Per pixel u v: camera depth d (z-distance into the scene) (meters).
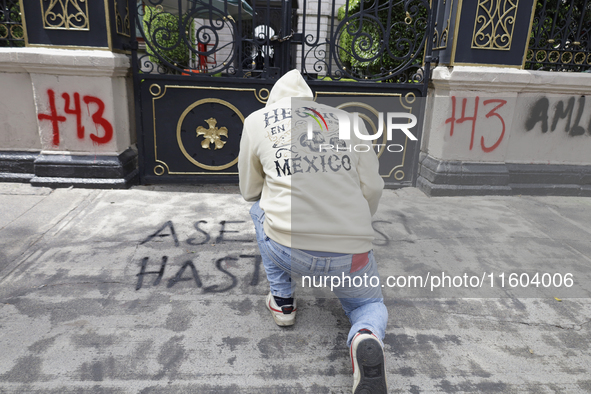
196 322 2.02
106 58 3.50
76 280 2.34
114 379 1.63
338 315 2.12
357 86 4.11
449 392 1.63
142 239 2.91
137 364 1.72
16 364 1.68
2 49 3.47
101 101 3.71
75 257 2.61
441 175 4.14
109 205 3.52
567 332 2.03
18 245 2.73
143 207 3.53
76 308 2.08
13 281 2.30
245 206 3.67
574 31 4.18
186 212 3.46
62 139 3.80
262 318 2.07
